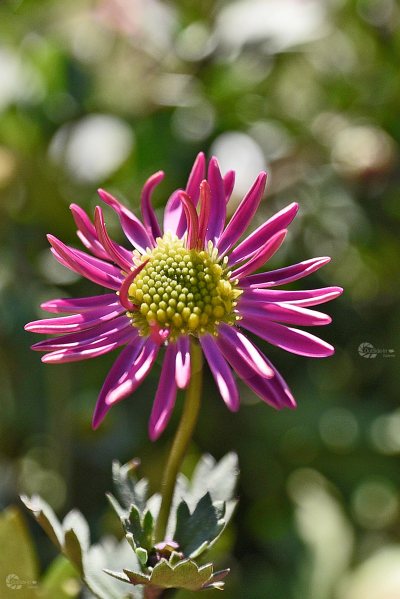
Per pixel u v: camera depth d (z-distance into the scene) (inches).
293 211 11.3
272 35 18.4
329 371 19.5
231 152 18.0
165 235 11.4
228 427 18.9
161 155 18.7
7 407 18.0
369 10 20.1
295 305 10.9
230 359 10.9
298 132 20.2
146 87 19.6
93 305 11.1
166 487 10.9
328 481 19.2
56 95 19.0
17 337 17.5
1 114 18.8
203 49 19.3
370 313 19.7
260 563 18.2
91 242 11.2
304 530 18.2
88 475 17.7
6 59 19.1
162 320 11.0
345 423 18.7
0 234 18.2
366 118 20.4
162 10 20.1
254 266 11.0
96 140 17.9
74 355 10.8
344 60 21.0
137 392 18.3
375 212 19.5
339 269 19.9
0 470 18.3
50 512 11.2
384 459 19.1
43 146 18.6
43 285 18.3
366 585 16.8
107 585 11.4
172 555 10.6
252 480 19.0
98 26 20.4
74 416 17.4
